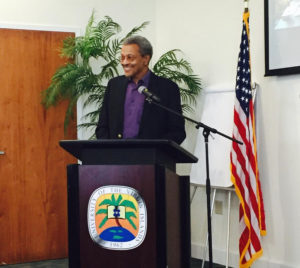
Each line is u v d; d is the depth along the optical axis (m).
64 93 4.68
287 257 3.90
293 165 3.84
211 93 4.38
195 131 4.79
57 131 4.82
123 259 2.23
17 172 4.71
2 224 4.66
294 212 3.84
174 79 4.79
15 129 4.70
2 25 4.65
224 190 4.49
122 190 2.23
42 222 4.79
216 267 4.39
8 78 4.67
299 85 3.78
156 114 2.99
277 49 3.90
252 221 3.87
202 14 4.71
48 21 4.81
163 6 5.16
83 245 2.27
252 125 3.86
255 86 4.06
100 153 2.28
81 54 4.54
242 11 4.30
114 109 3.04
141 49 2.97
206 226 4.67
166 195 2.25
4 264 4.67
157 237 2.19
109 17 4.87
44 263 4.68
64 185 4.86
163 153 2.34
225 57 4.48
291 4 3.79
